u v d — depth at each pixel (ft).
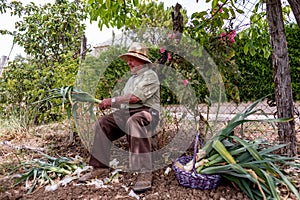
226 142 6.19
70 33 16.28
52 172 6.80
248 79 16.94
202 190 5.62
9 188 5.95
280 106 7.18
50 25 15.57
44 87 11.36
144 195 5.56
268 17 7.17
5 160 8.03
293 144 7.13
